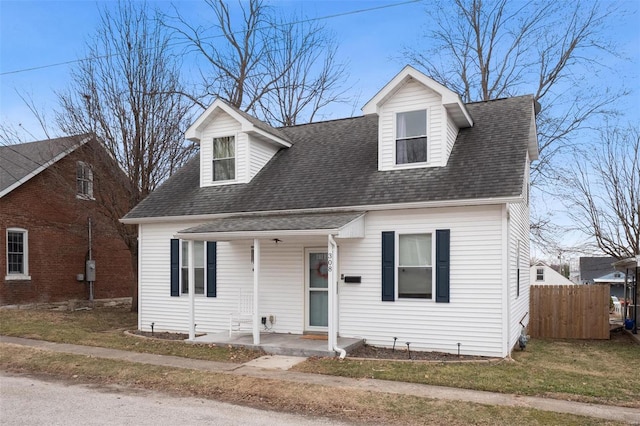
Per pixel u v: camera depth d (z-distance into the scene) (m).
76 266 21.31
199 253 13.30
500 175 10.22
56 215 20.47
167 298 13.47
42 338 12.01
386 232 10.86
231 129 13.89
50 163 18.91
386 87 11.67
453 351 10.12
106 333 13.18
